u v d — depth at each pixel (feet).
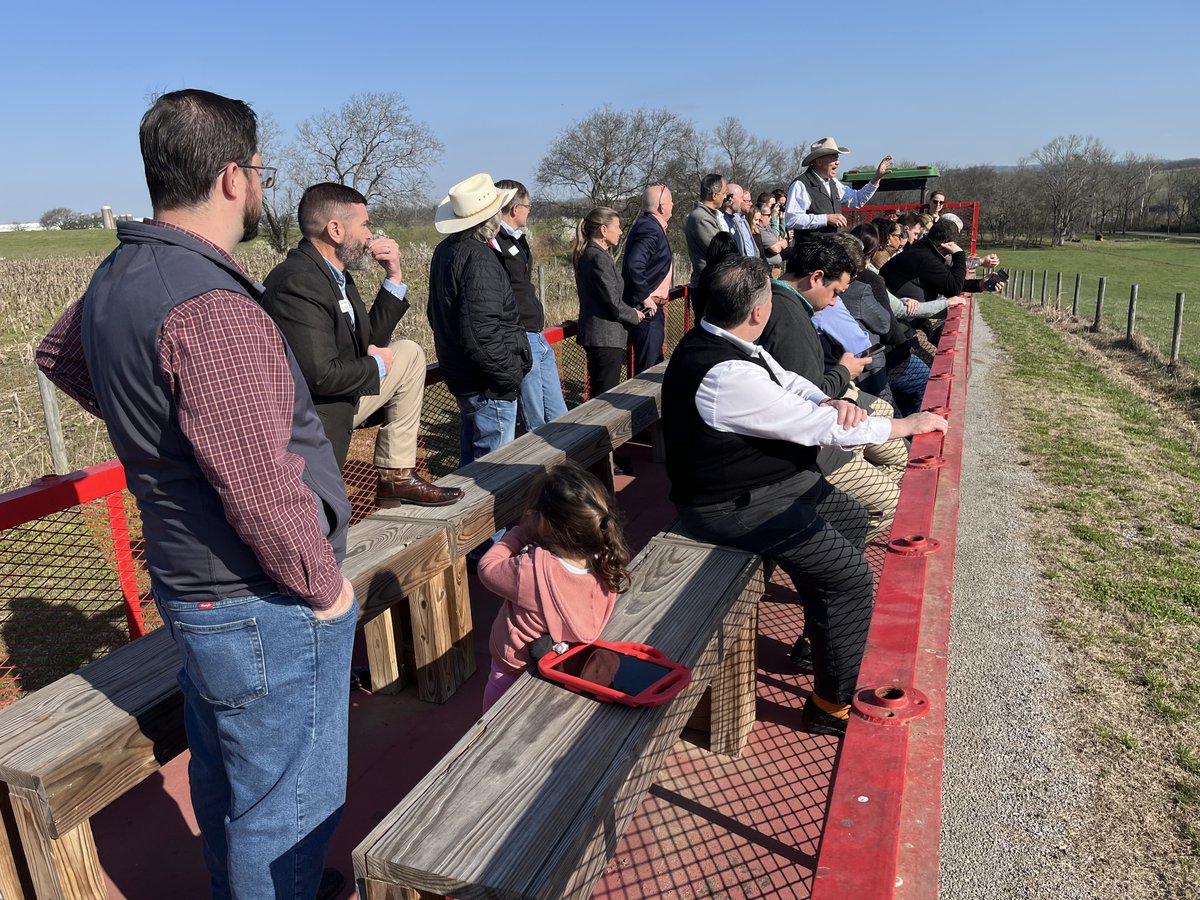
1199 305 98.63
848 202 26.23
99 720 6.35
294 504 4.83
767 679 11.12
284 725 5.44
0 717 6.40
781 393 8.52
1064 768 11.16
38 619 12.92
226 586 5.05
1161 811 10.36
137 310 4.60
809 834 8.29
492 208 12.49
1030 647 14.57
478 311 12.26
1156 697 12.96
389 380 10.21
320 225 8.87
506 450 13.07
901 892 4.40
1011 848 9.67
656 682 6.49
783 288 10.43
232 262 5.08
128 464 4.98
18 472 21.09
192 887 7.60
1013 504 22.47
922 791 5.11
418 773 9.07
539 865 4.77
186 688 5.95
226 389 4.56
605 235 17.29
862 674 5.00
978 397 36.52
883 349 17.15
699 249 21.40
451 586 10.34
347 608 5.60
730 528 9.05
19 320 55.26
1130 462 26.68
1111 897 8.95
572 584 6.93
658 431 19.89
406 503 10.73
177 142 4.84
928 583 7.08
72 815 6.01
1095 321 62.80
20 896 6.32
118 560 9.88
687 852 8.07
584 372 24.29
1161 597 16.61
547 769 5.60
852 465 12.41
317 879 5.90
